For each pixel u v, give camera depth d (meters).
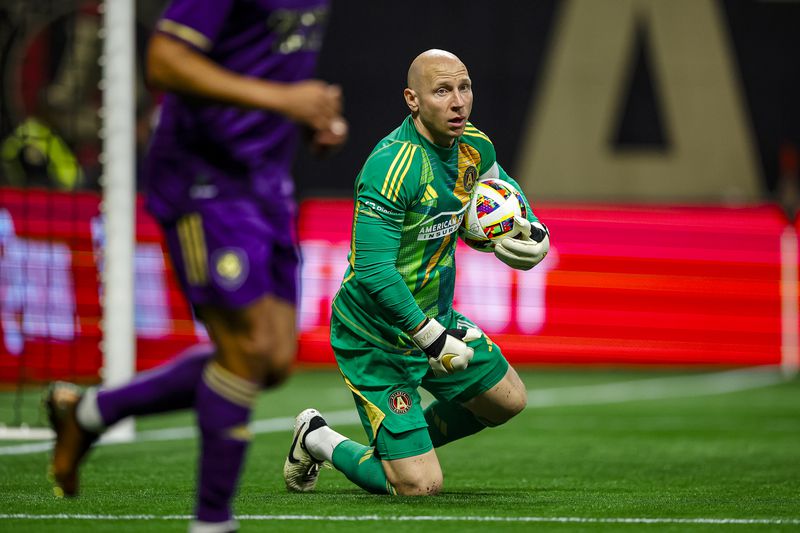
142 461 21.14
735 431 28.22
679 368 46.19
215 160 10.99
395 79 46.78
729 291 46.66
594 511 14.56
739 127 48.53
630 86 48.03
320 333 43.31
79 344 37.50
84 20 43.84
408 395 15.74
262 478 18.86
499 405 16.48
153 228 40.75
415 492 15.67
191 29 10.37
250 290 10.73
